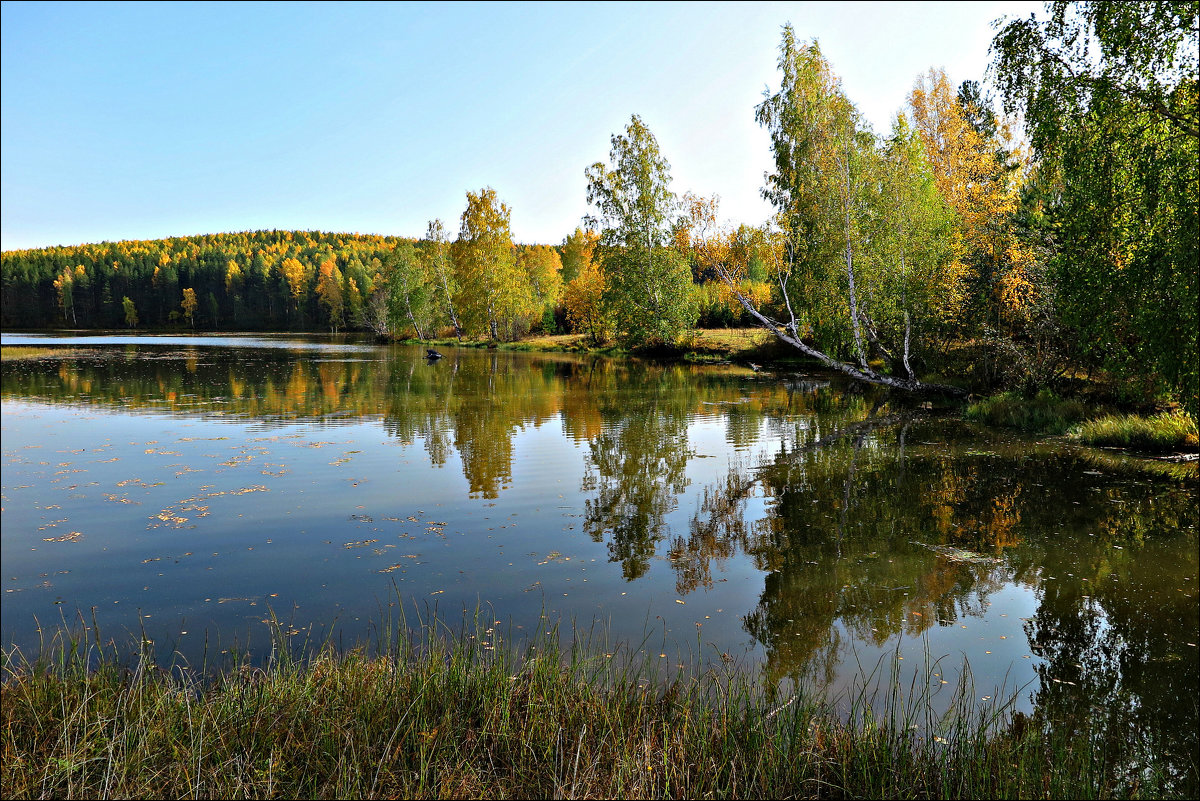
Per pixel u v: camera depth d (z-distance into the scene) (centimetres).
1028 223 2127
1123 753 455
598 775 399
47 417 1948
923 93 2869
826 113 2666
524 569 792
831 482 1215
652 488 1175
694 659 574
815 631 636
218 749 407
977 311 2264
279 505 1059
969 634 633
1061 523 967
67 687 473
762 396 2456
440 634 613
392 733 430
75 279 12950
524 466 1343
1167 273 1005
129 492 1130
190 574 769
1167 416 1546
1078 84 1096
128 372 3450
